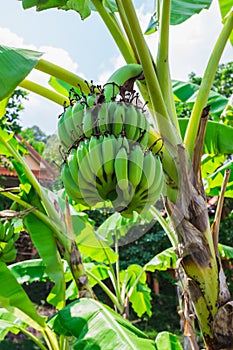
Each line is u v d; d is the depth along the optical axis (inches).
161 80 55.1
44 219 81.0
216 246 54.5
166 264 108.9
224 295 52.9
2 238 76.7
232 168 85.0
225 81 359.6
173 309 318.7
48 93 56.9
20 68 45.8
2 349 244.5
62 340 81.1
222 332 52.1
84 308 62.3
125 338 53.3
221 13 82.0
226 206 325.1
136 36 50.6
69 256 78.5
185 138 55.6
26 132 331.0
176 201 51.2
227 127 75.9
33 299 285.1
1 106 67.2
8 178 265.0
